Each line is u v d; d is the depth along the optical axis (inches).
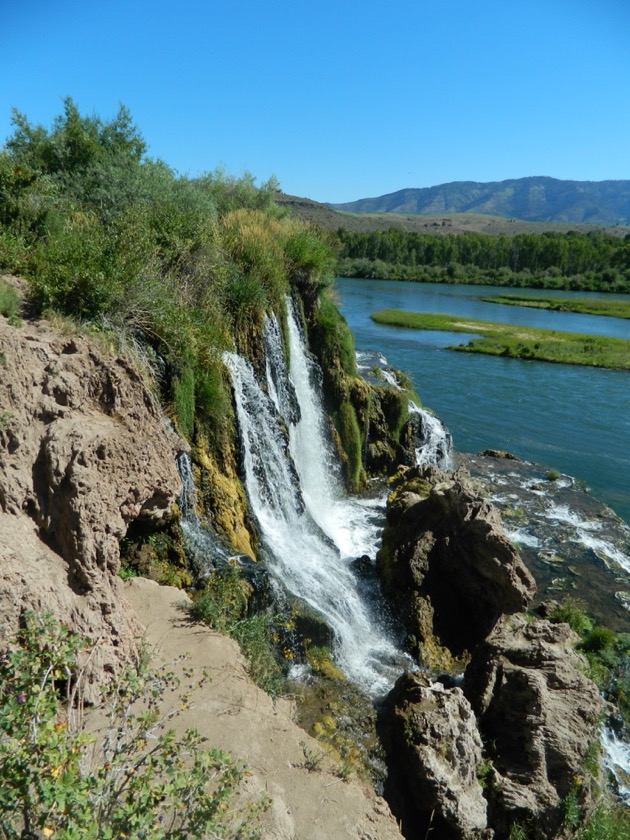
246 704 279.9
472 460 912.3
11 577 221.0
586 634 515.8
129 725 194.5
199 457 442.0
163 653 292.0
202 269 525.0
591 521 725.9
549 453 1029.8
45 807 148.8
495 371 1638.8
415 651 454.0
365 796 280.2
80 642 195.5
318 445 670.5
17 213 439.2
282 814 229.9
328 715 358.0
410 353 1801.2
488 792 340.2
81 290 370.6
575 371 1699.1
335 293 822.5
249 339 564.1
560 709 371.6
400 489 627.5
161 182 612.7
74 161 619.8
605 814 357.1
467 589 482.9
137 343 389.4
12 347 268.1
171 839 150.6
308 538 546.0
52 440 263.3
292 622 399.5
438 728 337.1
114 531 276.5
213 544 412.5
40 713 156.8
